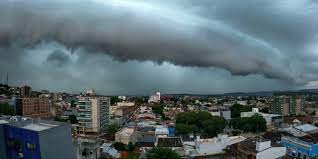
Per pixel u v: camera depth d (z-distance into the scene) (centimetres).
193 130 18488
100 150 11844
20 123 5959
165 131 17188
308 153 11706
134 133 15550
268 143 11731
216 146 13325
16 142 5594
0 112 18125
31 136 5378
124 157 11694
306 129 16562
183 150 13188
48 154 5419
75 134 13425
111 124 19912
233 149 13400
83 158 9856
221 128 19312
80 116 18962
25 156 5494
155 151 10012
